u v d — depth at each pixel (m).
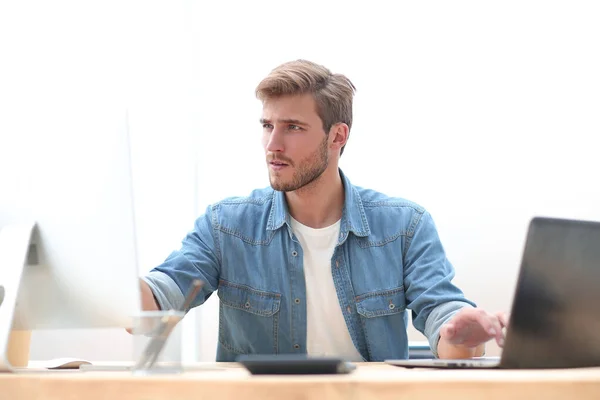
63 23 3.18
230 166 3.27
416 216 2.15
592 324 1.19
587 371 1.06
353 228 2.08
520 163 3.08
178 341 1.16
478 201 3.09
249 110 3.28
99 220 1.35
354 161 3.18
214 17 3.31
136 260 1.34
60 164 1.38
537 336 1.18
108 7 3.22
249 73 3.29
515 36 3.12
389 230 2.12
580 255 1.18
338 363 0.96
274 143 2.04
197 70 3.29
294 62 2.12
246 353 2.11
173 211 3.23
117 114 1.36
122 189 1.34
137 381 0.96
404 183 3.15
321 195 2.10
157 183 3.23
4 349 1.26
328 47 3.24
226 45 3.30
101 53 3.20
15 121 1.42
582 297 1.19
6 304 1.31
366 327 2.05
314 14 3.26
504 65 3.12
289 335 2.07
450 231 3.10
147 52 3.25
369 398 0.88
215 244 2.12
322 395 0.88
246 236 2.12
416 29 3.19
